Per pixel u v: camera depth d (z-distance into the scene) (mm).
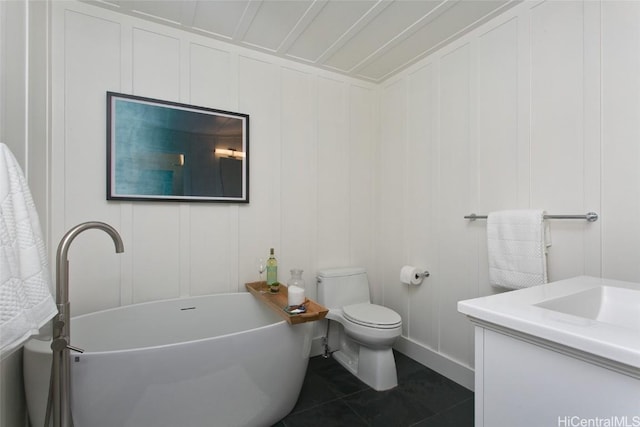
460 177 2020
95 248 1740
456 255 2039
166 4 1732
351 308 2143
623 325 983
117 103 1777
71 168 1678
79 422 1162
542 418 663
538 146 1614
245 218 2180
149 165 1863
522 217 1560
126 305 1796
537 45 1623
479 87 1911
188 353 1279
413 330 2359
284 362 1549
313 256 2436
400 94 2516
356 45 2137
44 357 1195
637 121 1272
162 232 1919
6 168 780
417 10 1769
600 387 573
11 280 723
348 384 1976
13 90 1207
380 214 2701
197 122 2002
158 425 1257
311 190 2434
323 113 2494
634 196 1280
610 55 1354
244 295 2080
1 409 1095
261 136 2238
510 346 729
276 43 2125
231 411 1392
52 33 1630
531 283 1519
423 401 1790
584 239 1436
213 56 2076
